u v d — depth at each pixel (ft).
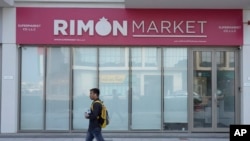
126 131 47.03
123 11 46.24
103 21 46.16
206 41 46.34
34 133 45.98
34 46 46.85
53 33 46.06
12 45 45.83
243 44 46.39
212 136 45.16
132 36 46.21
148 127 47.19
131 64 47.11
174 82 47.21
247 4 43.98
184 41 46.37
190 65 47.19
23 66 46.91
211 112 47.29
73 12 46.11
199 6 45.14
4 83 45.78
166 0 42.32
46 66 46.98
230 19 46.47
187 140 42.98
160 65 47.19
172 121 47.29
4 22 45.78
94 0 45.75
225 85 47.11
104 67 47.29
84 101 47.09
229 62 47.21
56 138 44.04
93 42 46.14
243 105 46.37
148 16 46.32
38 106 46.98
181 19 46.39
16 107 46.29
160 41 46.29
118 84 47.26
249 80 46.34
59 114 46.98
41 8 46.01
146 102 47.21
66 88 47.03
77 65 47.14
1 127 45.80
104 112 31.81
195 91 47.19
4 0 42.11
